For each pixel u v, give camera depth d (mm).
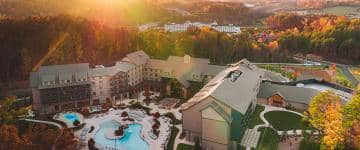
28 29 147750
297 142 88812
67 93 111938
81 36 154750
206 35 182125
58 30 151375
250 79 108375
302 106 109938
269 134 92062
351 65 192000
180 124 100188
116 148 87062
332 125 75688
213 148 84938
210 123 83188
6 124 86125
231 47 179000
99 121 103188
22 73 137500
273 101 114000
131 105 115375
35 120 103438
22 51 138875
